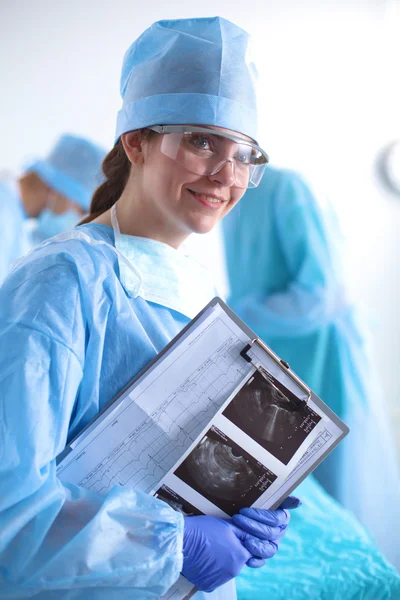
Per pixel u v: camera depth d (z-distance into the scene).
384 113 2.52
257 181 1.06
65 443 0.87
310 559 1.68
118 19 2.41
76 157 2.40
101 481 0.88
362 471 2.44
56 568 0.74
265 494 0.90
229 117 0.99
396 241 2.53
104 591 0.76
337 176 2.50
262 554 0.88
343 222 2.50
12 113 2.38
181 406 0.89
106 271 0.92
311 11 2.48
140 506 0.80
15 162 2.38
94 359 0.88
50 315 0.81
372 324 2.51
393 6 2.50
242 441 0.88
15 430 0.75
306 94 2.49
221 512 0.90
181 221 0.99
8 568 0.73
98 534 0.76
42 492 0.76
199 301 1.09
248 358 0.89
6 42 2.37
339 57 2.49
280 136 2.48
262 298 2.49
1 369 0.77
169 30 1.04
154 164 0.99
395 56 2.52
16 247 2.36
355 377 2.47
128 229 1.05
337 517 1.93
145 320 0.98
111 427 0.87
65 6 2.39
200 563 0.85
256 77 1.07
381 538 2.42
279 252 2.48
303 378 2.46
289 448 0.89
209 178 0.96
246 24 2.46
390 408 2.49
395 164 2.51
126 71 1.10
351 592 1.56
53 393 0.79
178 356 0.88
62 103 2.40
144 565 0.76
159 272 1.03
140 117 1.00
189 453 0.88
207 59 1.00
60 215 2.40
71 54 2.40
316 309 2.45
